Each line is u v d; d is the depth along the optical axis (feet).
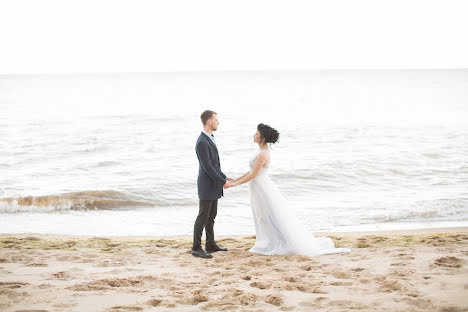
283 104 170.30
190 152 66.28
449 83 336.49
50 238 25.13
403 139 75.31
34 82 454.40
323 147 68.59
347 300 11.99
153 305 11.91
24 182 45.24
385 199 37.58
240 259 18.08
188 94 241.76
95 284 13.82
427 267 15.21
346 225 29.91
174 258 18.48
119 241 23.54
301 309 11.48
